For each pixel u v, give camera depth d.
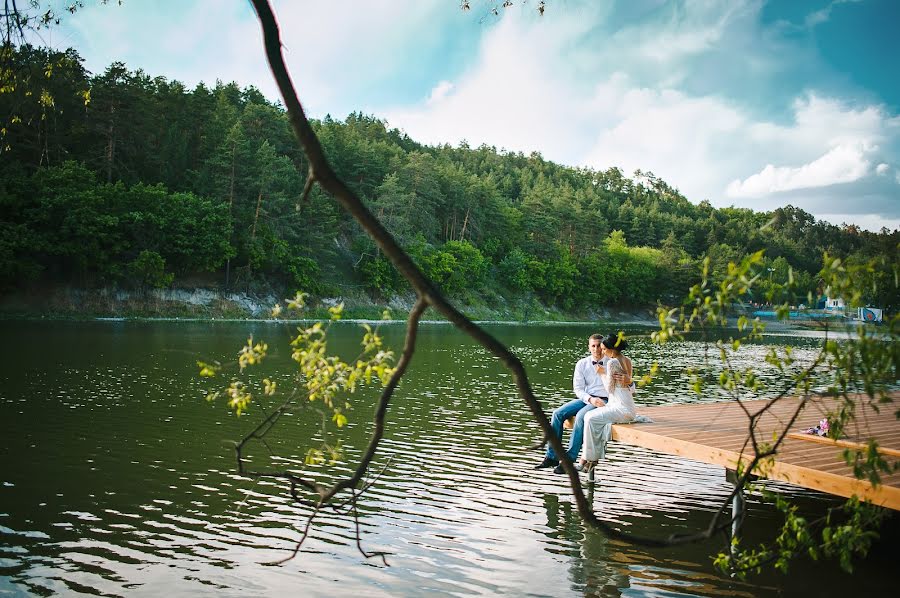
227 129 71.44
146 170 63.09
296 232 68.44
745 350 41.75
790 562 6.69
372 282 73.56
